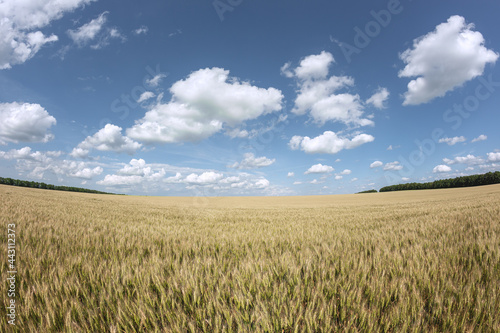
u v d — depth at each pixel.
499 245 3.19
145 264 2.89
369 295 2.02
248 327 1.64
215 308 1.84
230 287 2.25
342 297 1.93
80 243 3.97
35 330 1.62
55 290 2.16
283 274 2.56
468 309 1.73
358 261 2.90
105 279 2.36
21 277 2.41
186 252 3.58
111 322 1.70
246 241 4.55
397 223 6.98
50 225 5.71
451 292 1.97
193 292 2.05
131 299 2.04
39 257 3.00
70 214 8.94
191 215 12.02
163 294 2.00
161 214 12.07
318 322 1.70
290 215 12.55
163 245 4.19
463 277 2.27
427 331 1.54
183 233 5.49
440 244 3.48
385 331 1.56
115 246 3.94
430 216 7.97
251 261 2.90
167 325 1.69
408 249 3.35
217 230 6.18
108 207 15.59
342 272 2.51
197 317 1.75
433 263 2.56
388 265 2.69
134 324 1.73
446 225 5.42
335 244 3.98
